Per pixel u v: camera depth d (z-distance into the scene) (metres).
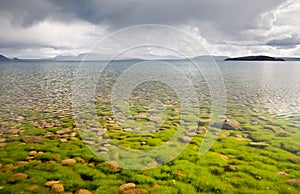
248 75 44.53
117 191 7.02
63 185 7.33
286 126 13.84
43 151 9.98
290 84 32.53
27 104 19.67
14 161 8.96
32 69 64.75
